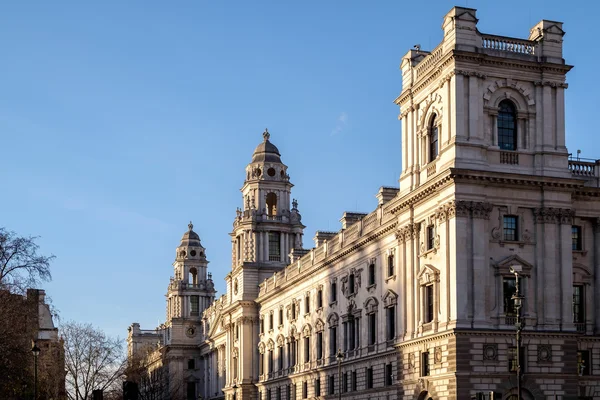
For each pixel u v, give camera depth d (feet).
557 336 239.30
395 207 276.00
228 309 506.48
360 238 315.17
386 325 291.79
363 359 311.88
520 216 244.42
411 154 268.82
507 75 247.50
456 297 234.99
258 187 506.89
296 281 402.11
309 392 378.73
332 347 352.69
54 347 431.84
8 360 262.88
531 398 235.61
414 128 268.82
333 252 348.18
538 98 249.75
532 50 251.80
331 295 355.77
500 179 240.94
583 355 253.03
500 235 241.76
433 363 246.68
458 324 233.35
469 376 231.09
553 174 246.06
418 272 263.90
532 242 244.83
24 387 287.07
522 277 242.17
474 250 237.66
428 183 249.34
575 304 255.09
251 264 489.26
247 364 479.41
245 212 502.79
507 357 235.20
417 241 266.36
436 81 254.27
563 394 237.45
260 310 477.36
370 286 309.22
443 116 247.70
